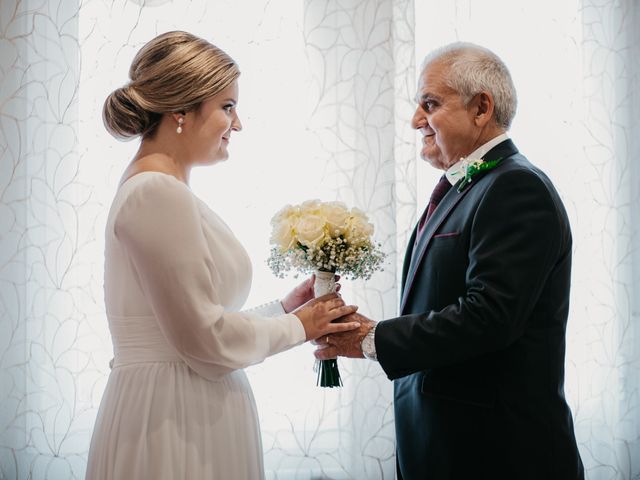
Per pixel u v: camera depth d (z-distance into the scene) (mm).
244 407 1590
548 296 1626
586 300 2623
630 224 2646
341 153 2502
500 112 1688
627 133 2648
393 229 2480
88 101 2455
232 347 1475
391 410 2492
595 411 2639
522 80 2617
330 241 1664
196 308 1403
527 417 1574
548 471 1562
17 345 2432
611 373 2633
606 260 2635
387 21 2494
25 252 2438
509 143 1694
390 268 2477
